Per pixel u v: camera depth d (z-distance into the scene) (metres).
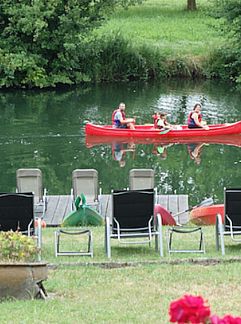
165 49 50.59
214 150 31.34
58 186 25.69
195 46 51.28
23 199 13.41
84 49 49.75
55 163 28.88
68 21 48.81
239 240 13.79
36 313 9.67
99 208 19.91
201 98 42.91
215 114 38.06
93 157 29.97
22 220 13.52
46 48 49.28
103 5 50.09
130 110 39.31
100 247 14.12
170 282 11.43
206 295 10.77
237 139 33.19
